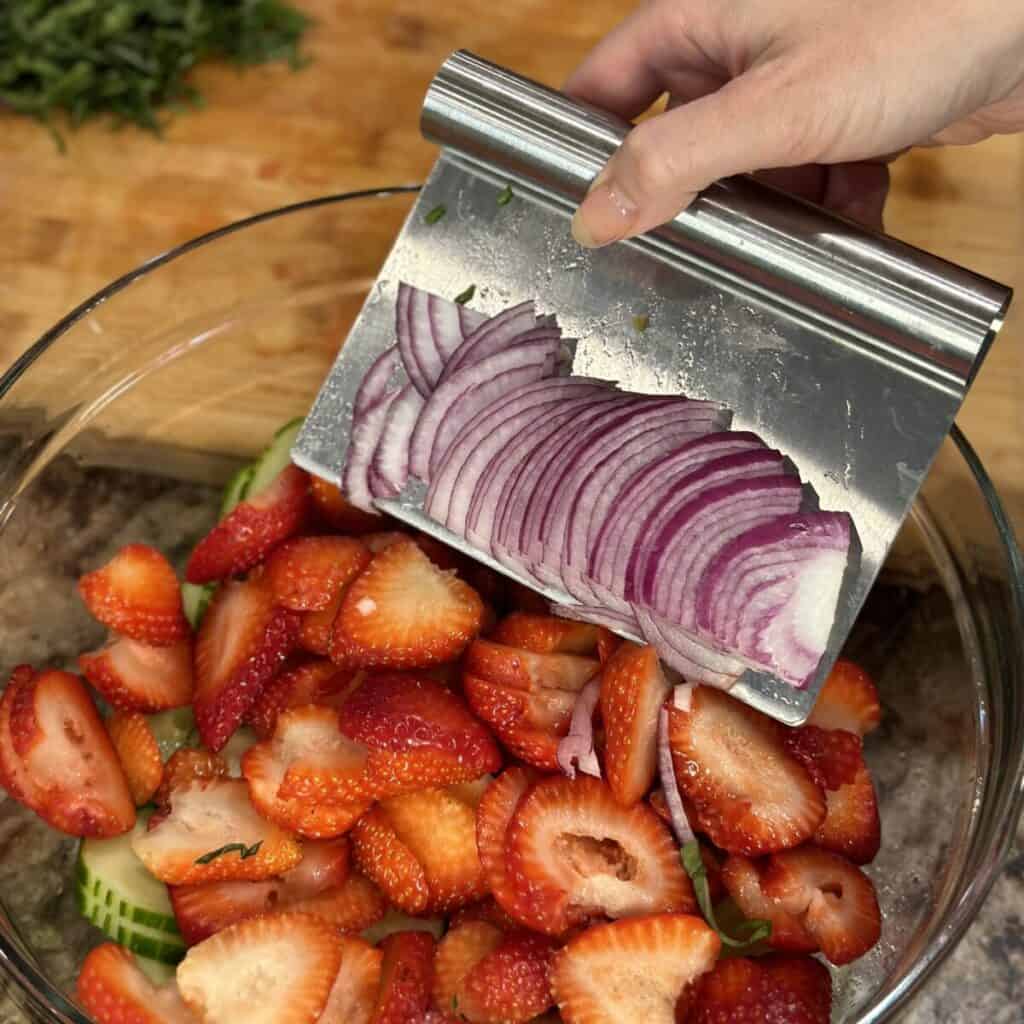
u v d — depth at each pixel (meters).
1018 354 0.51
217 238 0.47
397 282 0.42
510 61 0.59
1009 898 0.42
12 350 0.52
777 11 0.40
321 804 0.39
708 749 0.39
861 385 0.38
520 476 0.40
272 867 0.39
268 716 0.42
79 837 0.41
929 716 0.42
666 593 0.38
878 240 0.37
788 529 0.38
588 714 0.40
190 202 0.55
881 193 0.49
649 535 0.38
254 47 0.59
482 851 0.39
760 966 0.38
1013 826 0.36
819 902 0.38
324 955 0.37
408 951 0.38
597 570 0.39
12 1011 0.40
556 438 0.40
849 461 0.38
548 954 0.38
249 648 0.42
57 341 0.44
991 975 0.41
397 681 0.41
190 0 0.58
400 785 0.39
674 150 0.36
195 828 0.40
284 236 0.48
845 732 0.40
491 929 0.39
